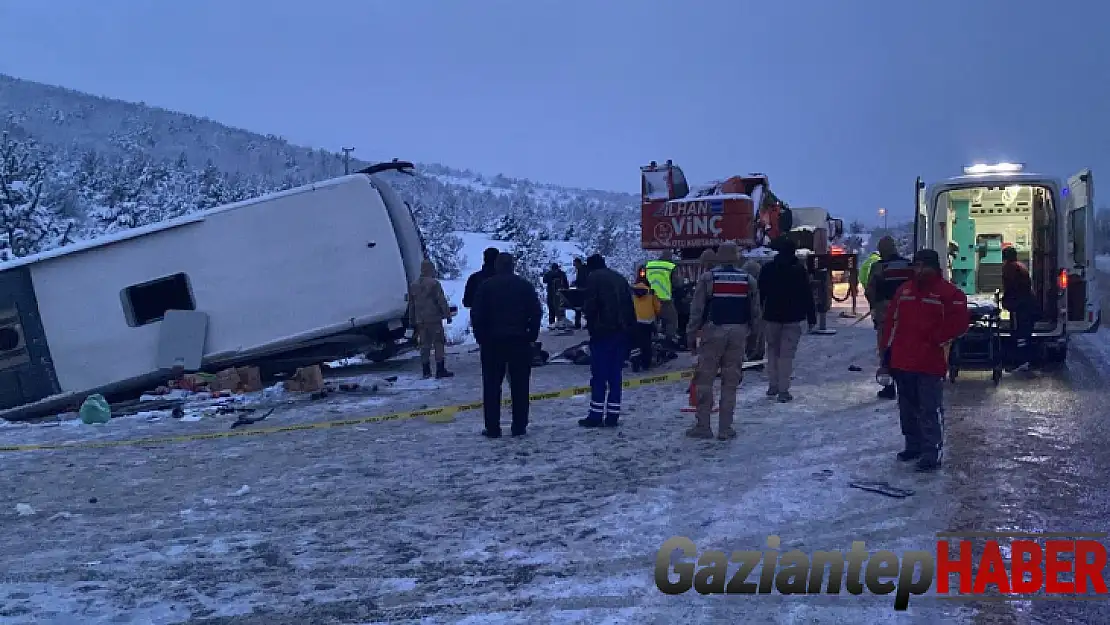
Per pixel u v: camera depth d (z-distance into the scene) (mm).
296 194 13125
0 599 4633
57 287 12391
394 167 14102
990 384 10641
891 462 6945
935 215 12258
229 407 10984
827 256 22734
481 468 7234
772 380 10008
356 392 11820
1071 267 11547
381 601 4484
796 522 5516
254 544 5480
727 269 7930
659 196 16938
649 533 5398
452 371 13844
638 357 12750
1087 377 11047
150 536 5715
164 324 12578
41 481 7484
